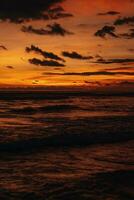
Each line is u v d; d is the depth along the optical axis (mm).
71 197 7340
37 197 7348
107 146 13438
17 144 13609
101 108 39781
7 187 7980
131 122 22547
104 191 7715
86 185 8148
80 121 23500
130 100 69688
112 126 19969
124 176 8922
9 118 26000
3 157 11273
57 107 40750
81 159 11016
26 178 8734
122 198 7281
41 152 12188
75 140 14734
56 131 17516
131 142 14430
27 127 19500
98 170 9570
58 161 10695
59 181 8469
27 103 50656
